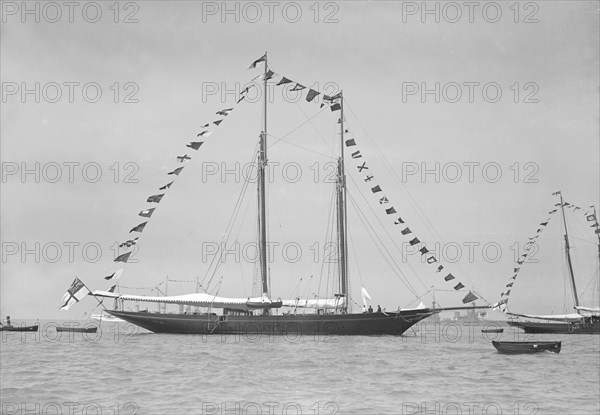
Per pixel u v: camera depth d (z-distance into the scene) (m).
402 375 52.94
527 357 70.50
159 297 98.75
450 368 58.06
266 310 99.38
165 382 47.88
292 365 59.06
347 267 101.25
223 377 50.25
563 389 45.66
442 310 96.75
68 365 59.38
